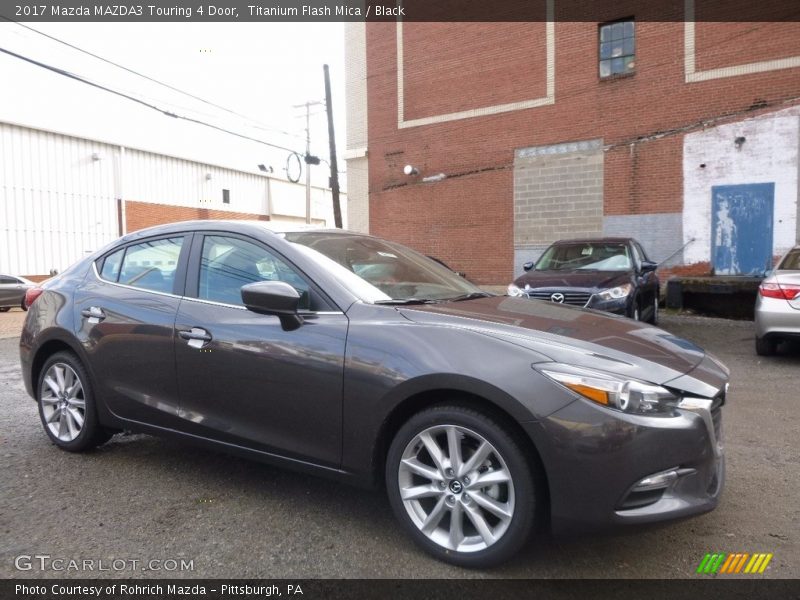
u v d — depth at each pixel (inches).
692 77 568.4
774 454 171.2
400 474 115.5
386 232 760.3
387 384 114.2
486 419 107.3
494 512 106.9
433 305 133.3
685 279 518.0
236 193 1462.8
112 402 158.1
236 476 156.1
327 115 844.6
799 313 279.0
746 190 552.1
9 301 831.1
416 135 730.2
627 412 101.1
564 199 639.1
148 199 1234.6
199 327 141.1
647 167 595.2
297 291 132.0
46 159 1059.3
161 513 134.0
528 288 335.9
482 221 692.1
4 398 242.4
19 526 127.8
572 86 627.5
